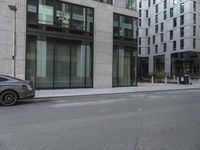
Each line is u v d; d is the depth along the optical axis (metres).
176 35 60.44
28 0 21.06
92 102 14.70
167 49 63.16
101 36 25.28
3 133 7.45
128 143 6.61
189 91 23.70
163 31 64.88
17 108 12.22
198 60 57.31
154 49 68.25
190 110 12.09
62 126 8.40
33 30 21.19
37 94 17.91
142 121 9.38
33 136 7.15
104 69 25.47
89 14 24.62
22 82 13.68
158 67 66.25
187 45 56.94
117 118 9.90
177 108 12.70
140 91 22.42
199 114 10.98
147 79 42.97
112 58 26.28
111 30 26.06
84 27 24.25
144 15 72.12
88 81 24.67
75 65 23.83
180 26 59.22
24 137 7.04
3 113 10.77
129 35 28.08
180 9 59.50
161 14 65.88
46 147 6.19
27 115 10.33
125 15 27.58
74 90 21.70
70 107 12.65
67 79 23.36
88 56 24.62
